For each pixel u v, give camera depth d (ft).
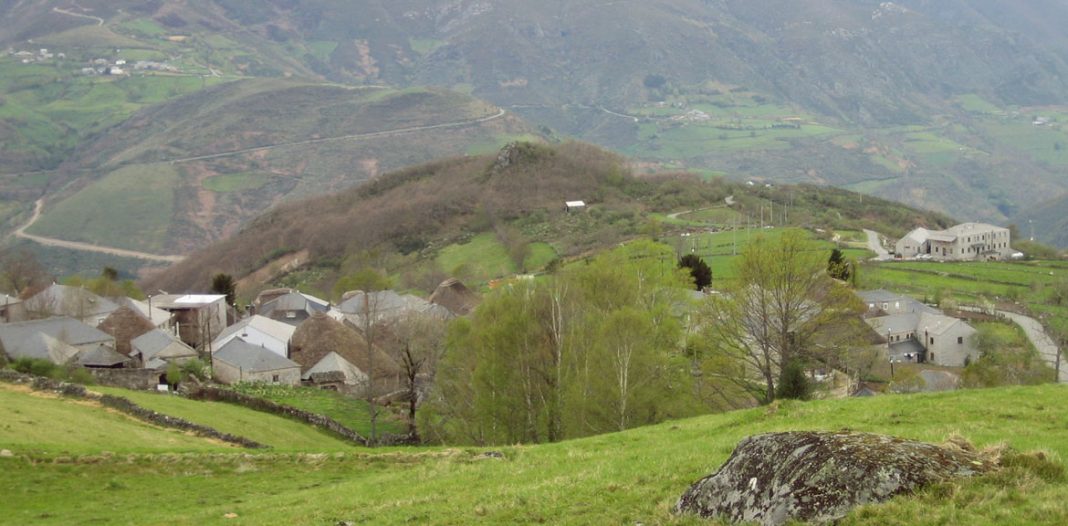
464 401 196.24
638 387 171.63
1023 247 537.65
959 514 54.08
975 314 350.64
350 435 204.64
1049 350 297.94
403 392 254.88
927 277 424.05
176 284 629.51
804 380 161.38
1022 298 380.37
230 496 108.68
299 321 360.89
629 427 170.40
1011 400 105.81
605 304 208.33
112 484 114.93
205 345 314.55
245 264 625.00
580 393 170.71
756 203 634.02
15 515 101.71
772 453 61.77
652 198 647.15
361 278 406.00
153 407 178.91
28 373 208.85
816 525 55.67
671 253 385.29
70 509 104.42
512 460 107.34
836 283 194.08
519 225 583.17
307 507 92.07
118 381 220.43
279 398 238.68
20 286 405.39
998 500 55.57
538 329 183.42
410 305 343.05
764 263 181.88
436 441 200.85
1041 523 52.16
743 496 61.16
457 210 625.00
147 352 267.18
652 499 71.67
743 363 192.24
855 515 55.31
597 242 506.48
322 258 595.47
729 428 109.81
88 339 274.77
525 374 180.14
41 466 120.67
